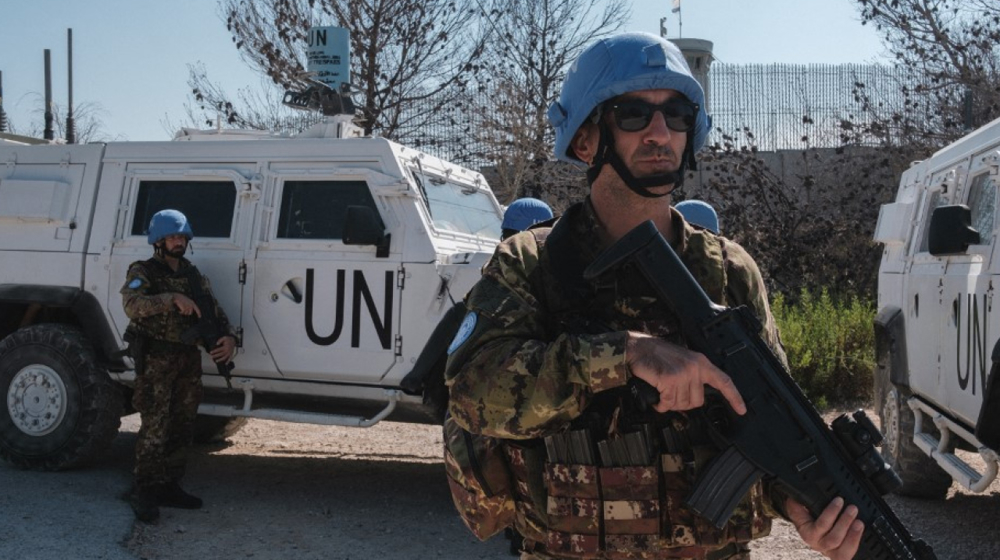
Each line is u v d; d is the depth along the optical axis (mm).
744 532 1614
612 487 1585
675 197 12578
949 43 13453
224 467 6566
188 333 5207
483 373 1502
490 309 1563
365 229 5277
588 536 1590
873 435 1497
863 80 14000
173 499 5438
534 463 1651
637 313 1580
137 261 5332
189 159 5938
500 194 13898
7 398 5965
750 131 13477
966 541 4891
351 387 5508
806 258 12398
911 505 5645
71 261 6016
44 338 5891
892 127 13102
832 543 1491
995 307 4004
